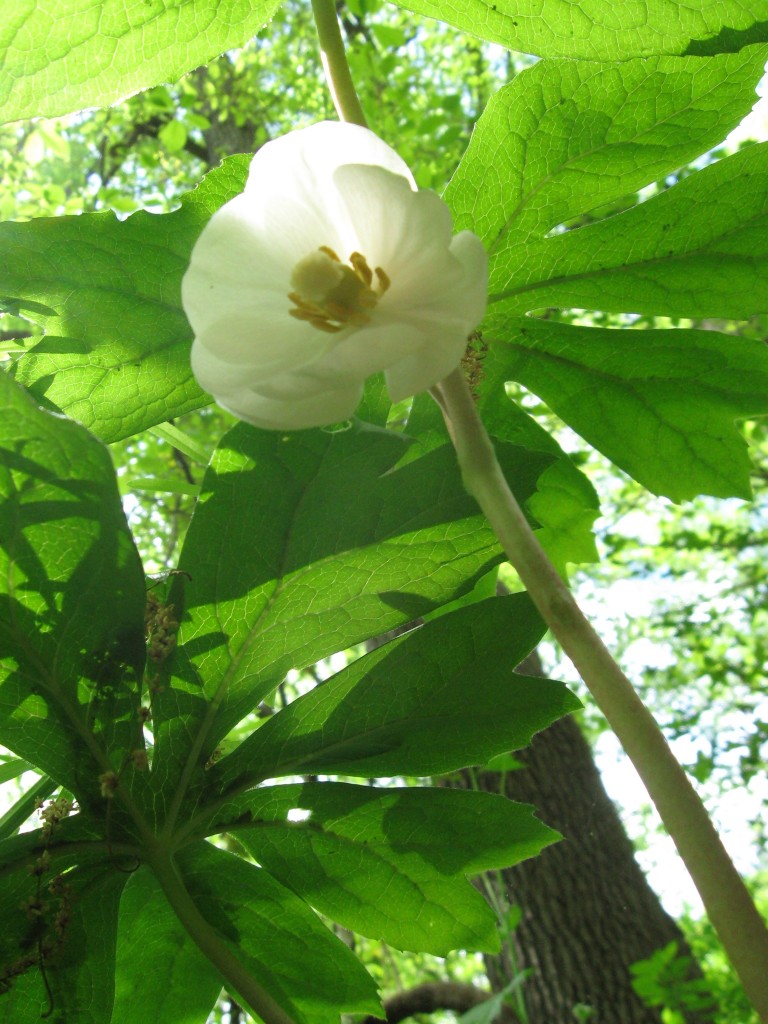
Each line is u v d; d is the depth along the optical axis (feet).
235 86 4.71
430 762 0.63
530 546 0.47
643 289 0.73
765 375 0.75
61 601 0.56
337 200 0.50
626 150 0.67
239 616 0.60
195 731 0.62
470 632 0.61
